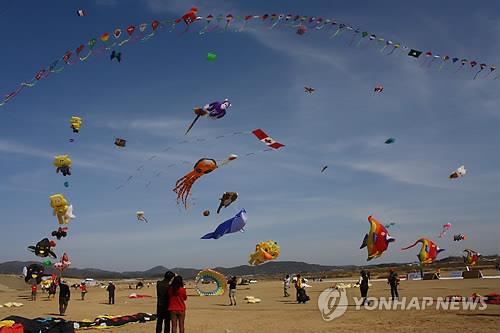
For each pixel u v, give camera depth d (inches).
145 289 2389.3
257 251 1309.1
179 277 474.9
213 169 676.7
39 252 819.4
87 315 870.4
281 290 1731.1
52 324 542.6
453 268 3312.0
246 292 1652.3
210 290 1673.2
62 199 746.8
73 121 689.0
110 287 1244.5
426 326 531.2
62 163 709.9
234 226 807.7
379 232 891.4
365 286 838.5
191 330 601.9
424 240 1115.9
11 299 1545.3
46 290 1977.1
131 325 672.4
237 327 617.9
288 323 635.5
